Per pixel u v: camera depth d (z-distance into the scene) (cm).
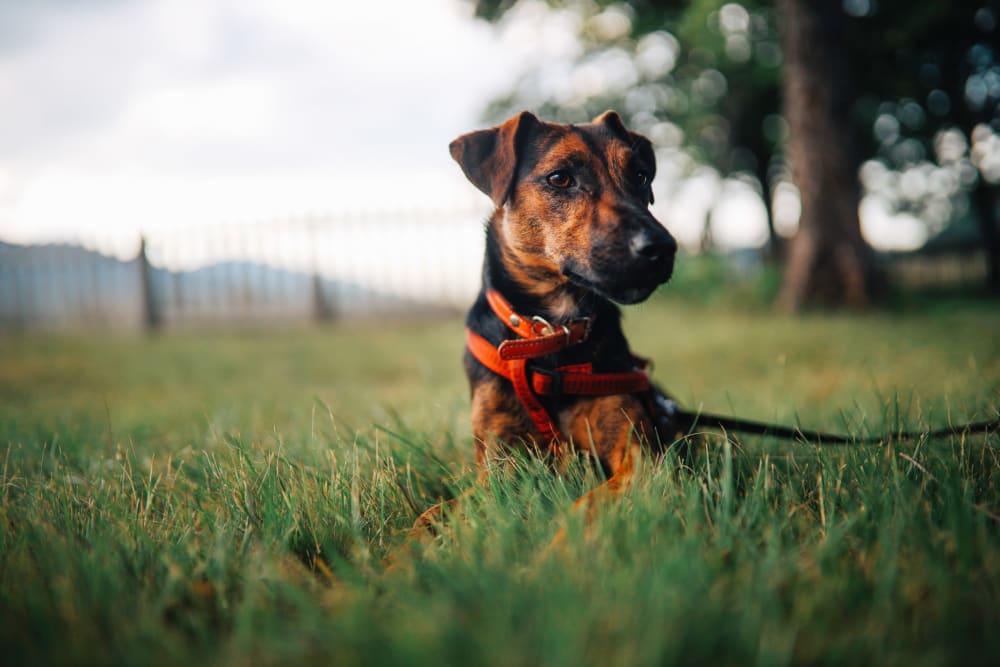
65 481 228
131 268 1344
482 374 248
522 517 178
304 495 199
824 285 1017
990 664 107
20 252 1405
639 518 154
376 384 559
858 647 110
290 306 1311
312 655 118
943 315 920
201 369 674
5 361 784
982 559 135
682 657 108
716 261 1375
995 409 243
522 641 110
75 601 133
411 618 120
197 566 159
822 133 1002
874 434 239
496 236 262
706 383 494
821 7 991
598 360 241
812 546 148
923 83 1714
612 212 228
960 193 2312
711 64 1669
